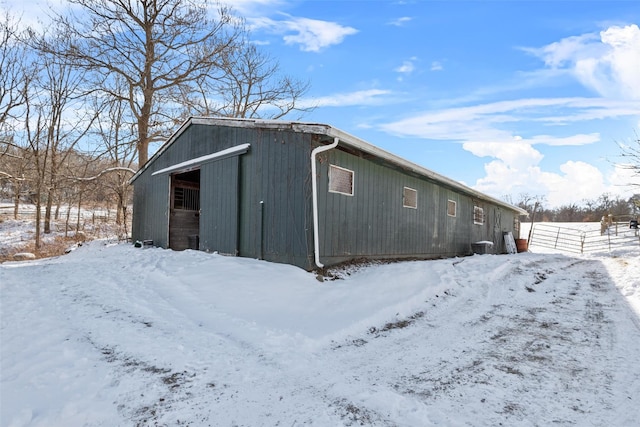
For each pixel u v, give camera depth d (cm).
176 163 995
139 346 339
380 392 269
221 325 404
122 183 1842
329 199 690
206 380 281
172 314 438
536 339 406
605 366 328
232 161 779
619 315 508
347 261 736
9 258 1126
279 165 693
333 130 610
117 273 645
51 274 643
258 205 720
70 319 413
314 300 503
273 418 233
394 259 902
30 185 1819
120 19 1647
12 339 346
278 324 411
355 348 371
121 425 220
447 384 289
